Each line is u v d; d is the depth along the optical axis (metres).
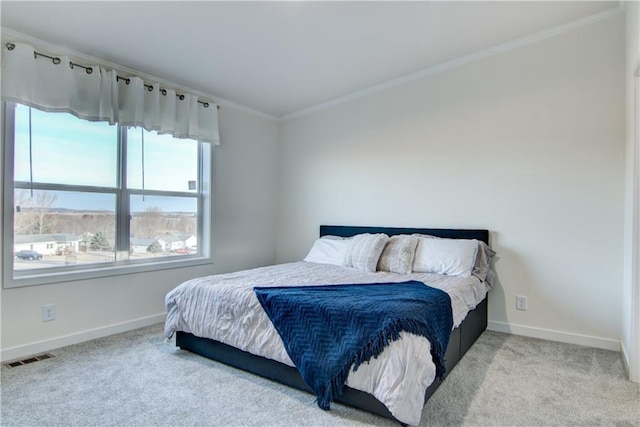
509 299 3.00
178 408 1.84
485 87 3.12
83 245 2.91
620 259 2.56
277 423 1.71
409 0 2.31
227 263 4.05
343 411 1.79
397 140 3.66
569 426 1.67
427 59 3.18
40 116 2.66
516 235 2.98
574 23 2.67
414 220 3.54
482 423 1.69
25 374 2.22
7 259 2.46
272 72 3.36
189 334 2.56
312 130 4.38
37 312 2.59
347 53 3.02
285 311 2.04
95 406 1.86
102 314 2.96
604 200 2.62
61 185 2.77
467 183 3.22
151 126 3.19
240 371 2.26
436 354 1.76
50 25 2.45
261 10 2.37
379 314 1.76
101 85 2.86
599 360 2.41
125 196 3.18
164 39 2.70
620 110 2.56
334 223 4.17
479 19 2.58
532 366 2.32
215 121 3.81
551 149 2.82
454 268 2.85
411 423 1.56
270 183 4.63
